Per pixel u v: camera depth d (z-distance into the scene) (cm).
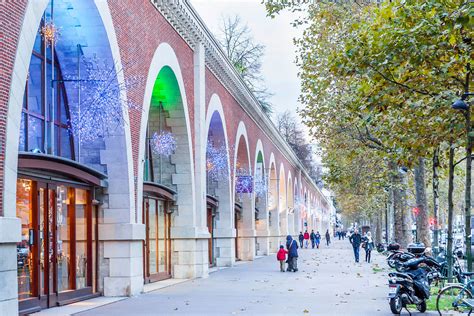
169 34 2661
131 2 2183
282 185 7069
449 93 1669
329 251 6400
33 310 1692
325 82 3023
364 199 6738
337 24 3094
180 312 1725
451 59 1656
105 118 1978
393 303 1619
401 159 1947
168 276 2916
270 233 6303
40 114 1919
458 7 1492
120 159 2123
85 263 2081
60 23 1939
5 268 1306
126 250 2127
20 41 1380
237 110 4297
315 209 12288
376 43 1617
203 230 3062
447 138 1816
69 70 2048
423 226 3200
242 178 4569
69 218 1973
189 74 3003
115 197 2133
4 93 1335
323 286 2523
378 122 2017
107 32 1958
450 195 1964
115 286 2123
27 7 1411
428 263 2011
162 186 2728
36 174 1761
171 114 2883
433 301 1825
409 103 1781
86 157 2138
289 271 3438
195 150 3072
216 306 1862
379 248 5978
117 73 2000
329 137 3566
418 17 1602
